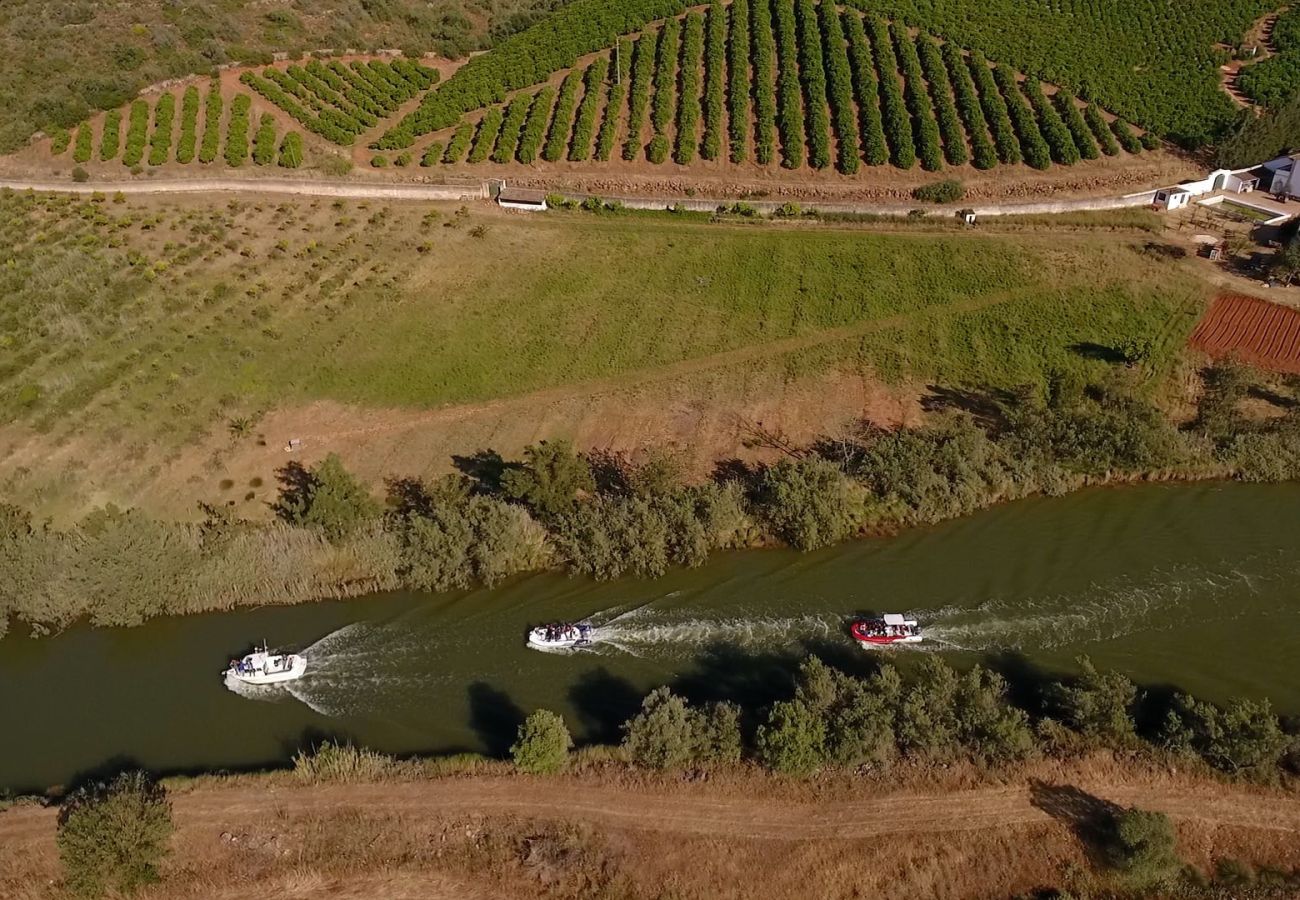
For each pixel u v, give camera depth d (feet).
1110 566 216.95
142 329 293.43
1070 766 168.76
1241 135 351.25
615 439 255.70
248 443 254.47
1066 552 221.46
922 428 256.52
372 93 431.43
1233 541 222.69
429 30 498.28
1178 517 230.89
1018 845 158.92
